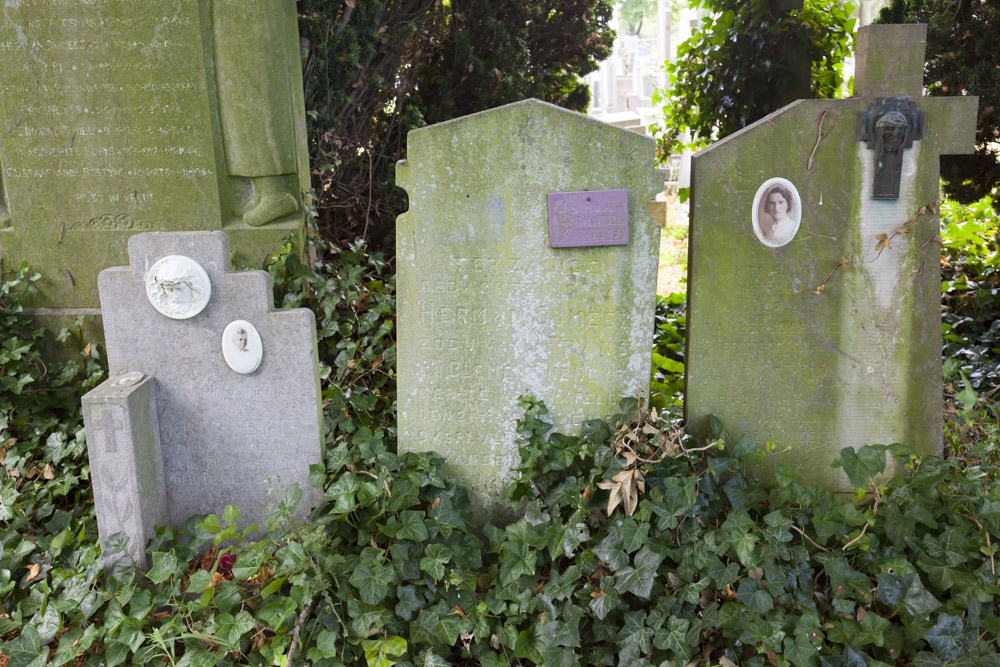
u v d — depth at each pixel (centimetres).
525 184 315
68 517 326
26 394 405
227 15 420
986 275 557
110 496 308
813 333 340
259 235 448
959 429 366
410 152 314
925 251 331
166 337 318
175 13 413
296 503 298
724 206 325
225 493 339
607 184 313
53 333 447
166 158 435
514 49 661
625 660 276
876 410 349
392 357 428
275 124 441
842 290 335
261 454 333
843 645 281
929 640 271
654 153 308
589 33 726
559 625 281
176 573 292
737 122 622
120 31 416
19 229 445
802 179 323
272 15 430
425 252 326
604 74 1805
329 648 268
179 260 309
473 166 314
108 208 442
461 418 346
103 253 448
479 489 354
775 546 291
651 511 297
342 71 559
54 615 279
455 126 310
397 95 621
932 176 323
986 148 557
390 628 284
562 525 303
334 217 609
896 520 304
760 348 342
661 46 1443
